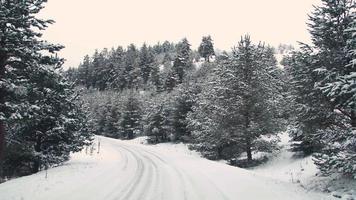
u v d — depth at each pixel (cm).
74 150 2611
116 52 17500
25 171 2528
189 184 1631
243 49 3117
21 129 2300
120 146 5047
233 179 1750
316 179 1978
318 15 1784
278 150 3203
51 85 1895
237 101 3039
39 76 1719
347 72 1673
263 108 3023
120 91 12338
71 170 2127
